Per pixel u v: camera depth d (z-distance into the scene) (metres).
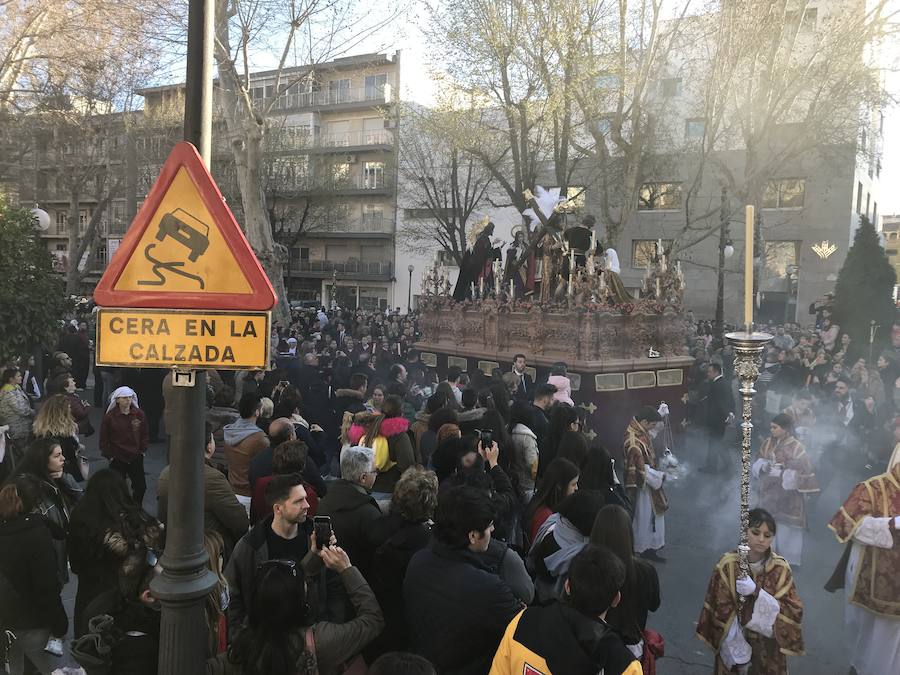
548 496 4.89
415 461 6.77
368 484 4.11
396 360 18.11
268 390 10.14
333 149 50.16
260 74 51.19
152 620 3.04
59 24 14.59
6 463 6.98
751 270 4.03
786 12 19.45
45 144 26.70
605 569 2.63
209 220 2.59
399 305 51.25
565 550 3.95
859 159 32.84
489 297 15.87
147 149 33.34
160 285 2.59
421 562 3.30
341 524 3.91
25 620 4.14
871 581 4.95
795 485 7.28
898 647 4.89
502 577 3.51
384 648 3.70
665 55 18.95
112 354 2.59
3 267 9.42
